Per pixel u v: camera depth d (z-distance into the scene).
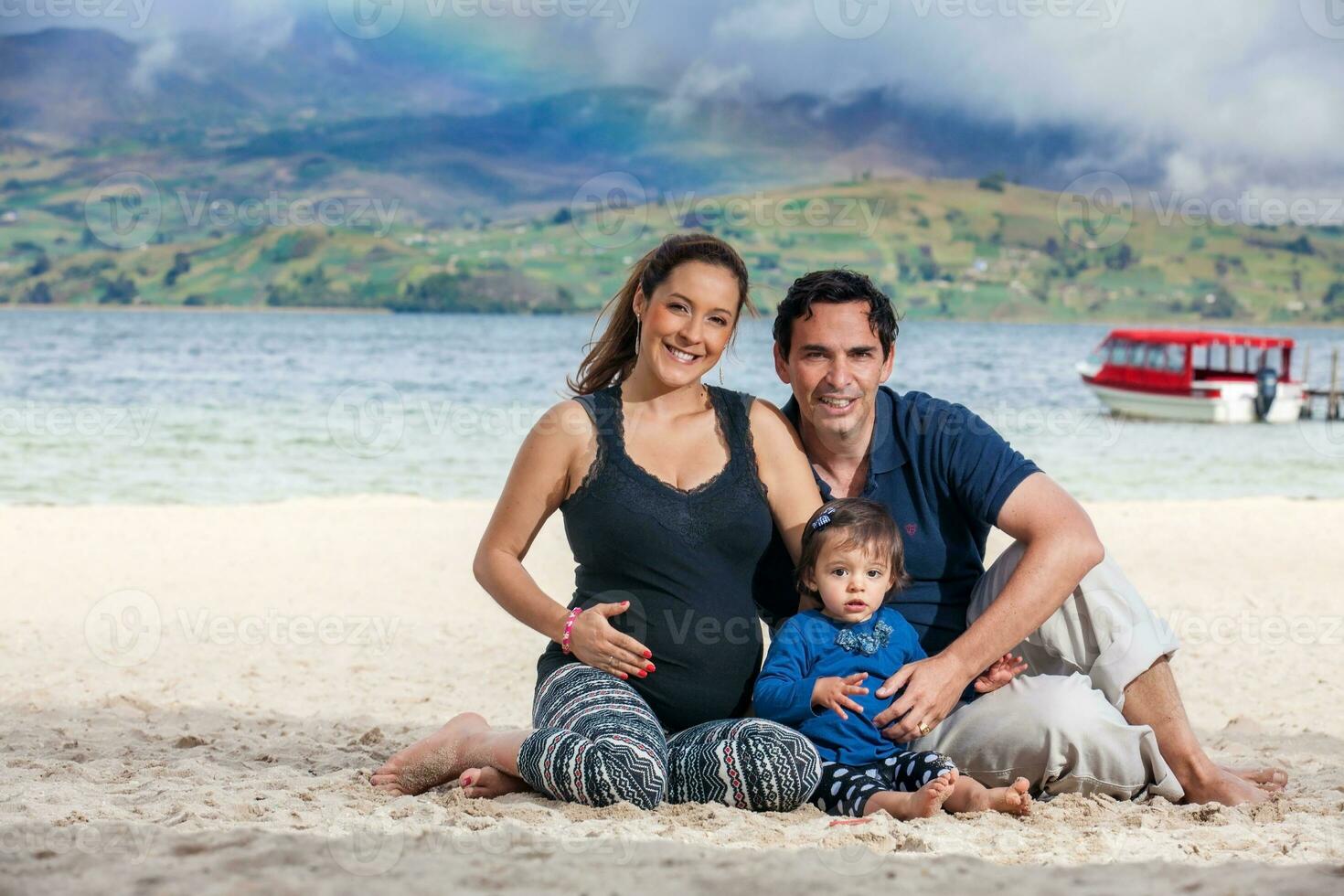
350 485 17.36
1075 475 21.00
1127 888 2.29
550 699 3.19
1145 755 3.22
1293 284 178.38
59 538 10.88
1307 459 23.45
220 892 2.19
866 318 3.35
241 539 11.02
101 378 38.31
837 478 3.54
